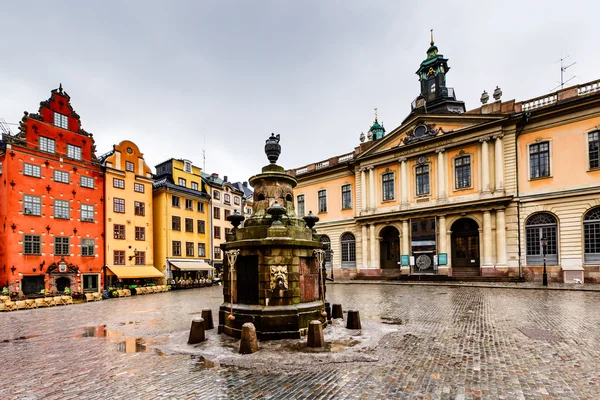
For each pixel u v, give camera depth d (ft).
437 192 104.37
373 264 115.34
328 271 130.00
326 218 135.03
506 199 89.86
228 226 163.73
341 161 133.90
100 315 56.13
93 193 107.96
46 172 96.32
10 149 89.15
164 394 20.22
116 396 20.20
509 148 92.58
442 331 34.81
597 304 49.90
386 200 115.96
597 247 80.18
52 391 21.33
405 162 112.06
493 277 89.71
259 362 25.63
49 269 93.71
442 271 99.60
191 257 140.05
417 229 107.04
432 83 130.62
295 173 147.33
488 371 22.88
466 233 101.40
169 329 39.96
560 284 77.97
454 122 102.47
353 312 36.88
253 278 34.81
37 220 93.15
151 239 124.98
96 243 107.14
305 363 25.21
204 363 25.79
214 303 69.62
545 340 30.42
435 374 22.50
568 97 86.12
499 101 95.81
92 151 109.29
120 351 30.35
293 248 34.76
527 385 20.44
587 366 23.58
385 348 28.86
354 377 22.26
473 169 98.43
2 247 87.86
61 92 102.47
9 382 23.12
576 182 83.46
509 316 41.81
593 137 82.53
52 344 34.45
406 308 50.93
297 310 33.53
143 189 124.06
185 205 140.15
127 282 114.73
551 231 86.17
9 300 76.69
